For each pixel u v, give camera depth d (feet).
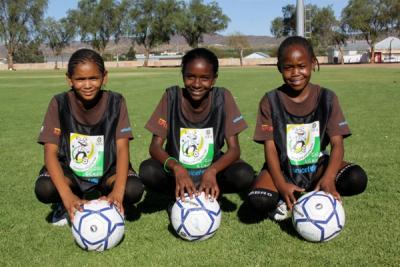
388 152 20.85
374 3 219.82
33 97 56.95
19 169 19.31
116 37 250.98
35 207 14.26
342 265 9.87
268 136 12.63
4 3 223.71
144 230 12.17
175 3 239.91
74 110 12.44
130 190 11.94
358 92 52.95
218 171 12.21
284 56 12.20
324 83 69.26
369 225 12.03
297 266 9.91
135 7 239.91
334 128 12.52
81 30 248.93
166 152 12.82
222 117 12.99
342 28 228.84
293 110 12.65
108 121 12.50
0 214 13.60
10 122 34.68
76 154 12.48
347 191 12.17
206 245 11.12
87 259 10.52
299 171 12.75
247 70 140.77
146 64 246.47
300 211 11.05
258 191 11.96
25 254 10.85
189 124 12.88
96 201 11.10
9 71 187.73
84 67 11.67
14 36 228.63
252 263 10.07
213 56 12.35
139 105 44.39
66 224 12.66
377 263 9.92
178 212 11.25
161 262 10.27
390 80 74.28
